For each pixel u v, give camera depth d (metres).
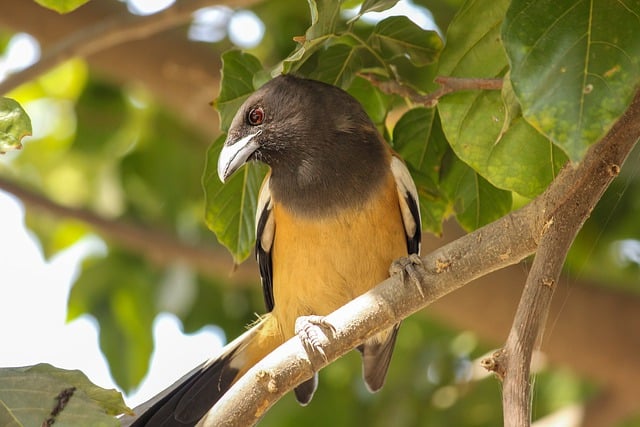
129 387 16.62
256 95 10.09
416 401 16.39
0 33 17.61
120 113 17.52
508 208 9.65
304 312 10.26
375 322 8.19
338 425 16.11
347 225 9.77
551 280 7.46
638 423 17.06
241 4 11.48
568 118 6.53
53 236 18.08
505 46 6.88
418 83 9.94
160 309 16.67
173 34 15.23
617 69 6.63
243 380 8.20
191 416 9.87
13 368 7.44
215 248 15.83
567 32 6.83
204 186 10.09
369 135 9.92
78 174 18.14
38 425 7.19
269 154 9.98
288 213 9.93
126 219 16.78
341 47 9.48
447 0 13.95
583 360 14.59
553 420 15.75
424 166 9.98
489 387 16.19
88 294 16.89
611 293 14.62
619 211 14.09
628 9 6.83
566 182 7.53
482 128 8.41
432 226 10.39
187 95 15.48
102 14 15.05
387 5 8.63
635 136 7.48
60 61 12.39
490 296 14.17
